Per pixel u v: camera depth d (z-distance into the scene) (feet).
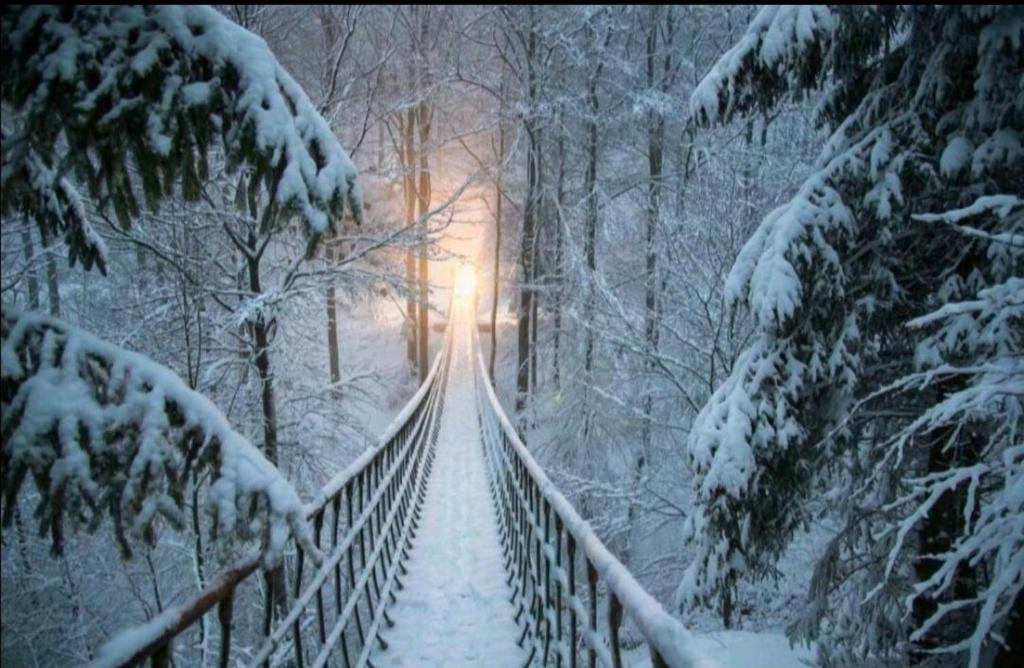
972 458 17.22
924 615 17.38
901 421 18.93
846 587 20.51
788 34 14.87
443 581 19.34
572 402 53.78
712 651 20.24
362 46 39.29
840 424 16.33
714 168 34.22
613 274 53.62
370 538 16.52
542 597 14.64
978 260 16.52
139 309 27.55
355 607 13.97
